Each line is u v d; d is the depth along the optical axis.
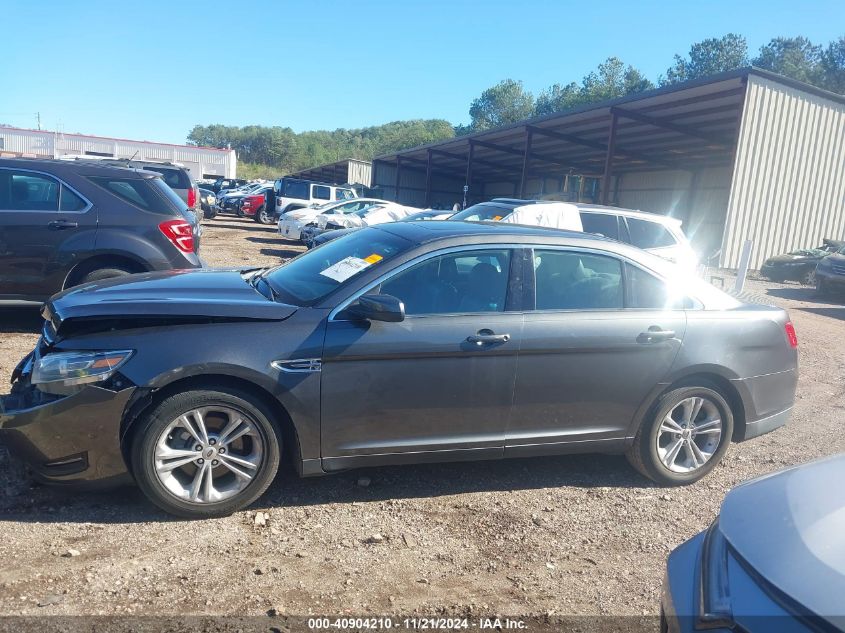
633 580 3.38
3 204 6.41
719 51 83.00
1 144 45.25
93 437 3.37
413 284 3.91
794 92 18.28
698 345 4.34
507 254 4.12
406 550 3.46
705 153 28.48
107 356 3.38
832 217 19.94
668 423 4.42
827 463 2.51
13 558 3.09
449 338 3.81
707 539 2.35
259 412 3.56
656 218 10.25
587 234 4.54
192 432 3.50
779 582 1.88
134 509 3.64
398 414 3.80
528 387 4.02
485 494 4.20
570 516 3.99
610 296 4.28
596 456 4.99
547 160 36.25
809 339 10.17
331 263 4.25
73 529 3.39
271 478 3.67
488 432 4.02
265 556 3.29
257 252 16.30
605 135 27.12
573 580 3.33
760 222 18.95
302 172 61.28
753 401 4.56
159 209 6.90
